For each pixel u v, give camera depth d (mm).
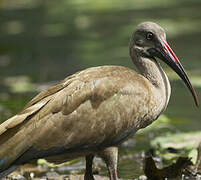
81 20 32500
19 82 20688
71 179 11992
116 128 10578
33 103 10508
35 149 10133
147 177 12039
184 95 18250
